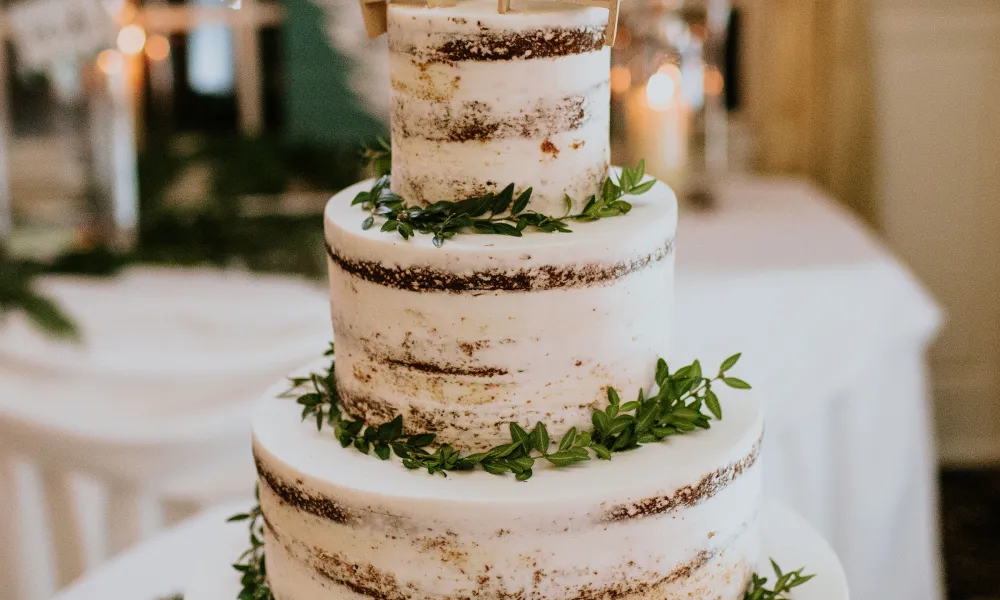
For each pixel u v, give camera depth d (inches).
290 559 55.1
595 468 51.8
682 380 56.0
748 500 56.8
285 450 54.7
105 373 105.1
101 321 115.5
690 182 159.9
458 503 48.5
